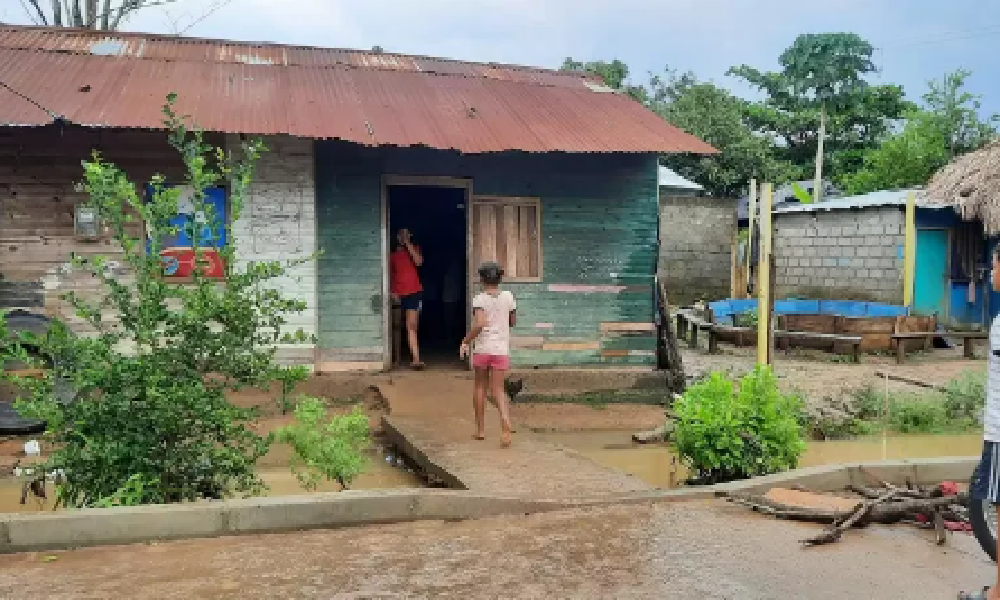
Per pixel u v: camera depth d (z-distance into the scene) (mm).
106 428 5465
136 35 11375
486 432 8102
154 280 5754
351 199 10289
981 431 9820
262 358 5945
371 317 10398
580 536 5062
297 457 7000
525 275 11078
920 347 17469
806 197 26281
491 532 5176
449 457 7016
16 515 4852
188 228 5902
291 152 9953
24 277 9297
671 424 9047
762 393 6922
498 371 7555
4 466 7445
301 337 6066
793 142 37094
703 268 23062
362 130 9359
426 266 15672
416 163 10539
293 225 9984
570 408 10500
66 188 9352
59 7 17672
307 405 6336
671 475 7586
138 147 9469
